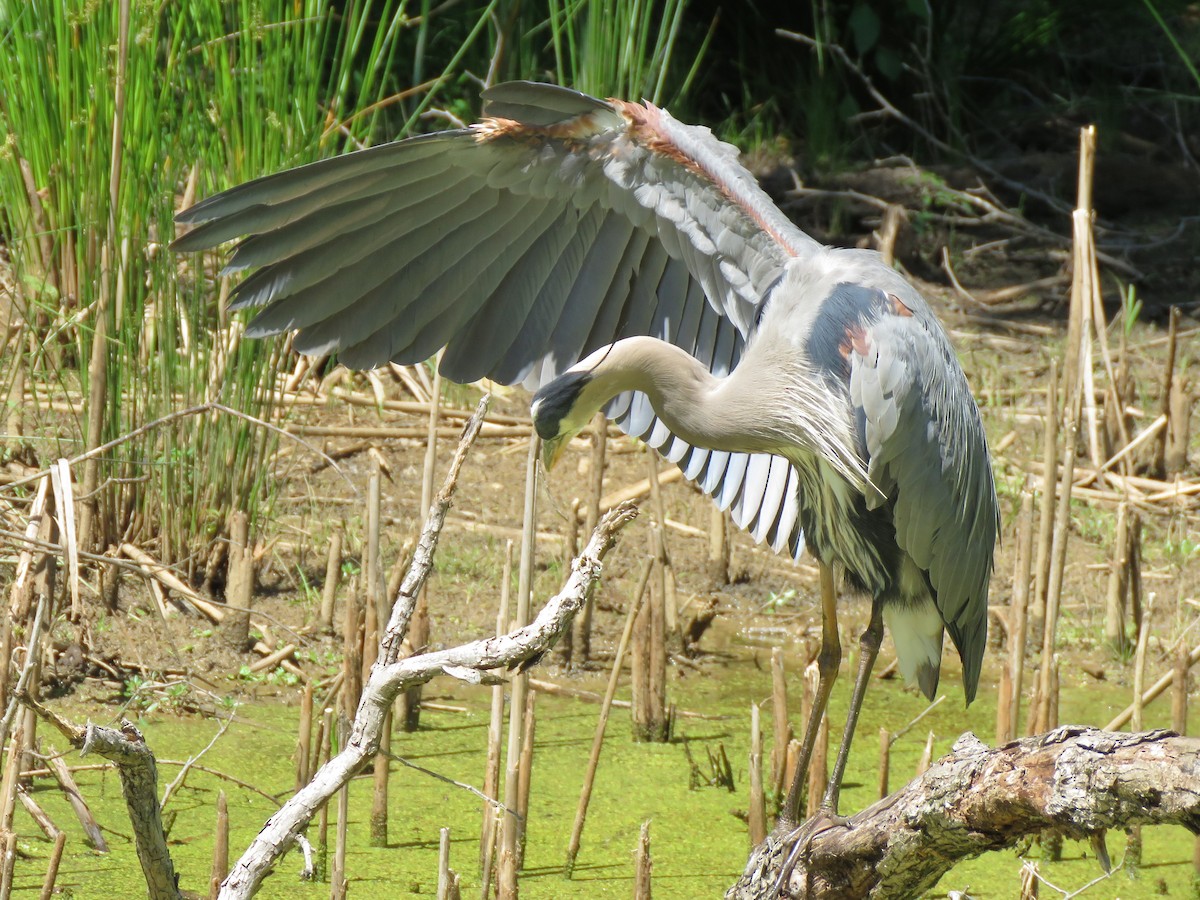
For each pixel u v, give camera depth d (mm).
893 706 11297
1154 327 17953
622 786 9742
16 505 11297
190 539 11594
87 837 8625
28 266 12758
